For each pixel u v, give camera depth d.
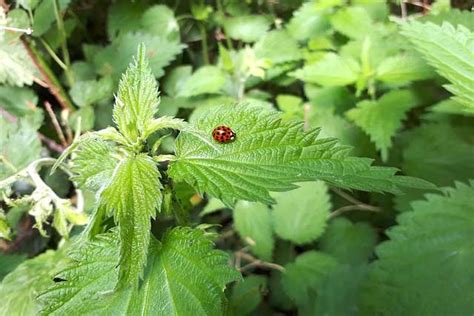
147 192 0.11
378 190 0.11
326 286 0.18
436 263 0.15
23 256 0.21
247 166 0.12
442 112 0.23
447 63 0.15
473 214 0.15
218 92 0.26
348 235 0.23
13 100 0.25
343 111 0.25
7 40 0.22
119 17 0.31
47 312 0.11
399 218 0.16
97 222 0.12
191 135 0.12
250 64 0.25
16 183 0.21
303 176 0.11
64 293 0.11
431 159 0.22
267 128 0.12
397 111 0.21
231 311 0.14
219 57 0.28
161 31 0.29
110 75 0.26
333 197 0.25
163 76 0.28
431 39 0.16
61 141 0.26
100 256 0.12
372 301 0.15
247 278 0.22
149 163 0.11
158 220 0.20
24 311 0.15
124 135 0.12
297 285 0.21
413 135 0.23
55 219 0.16
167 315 0.11
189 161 0.12
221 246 0.25
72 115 0.24
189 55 0.32
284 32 0.28
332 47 0.27
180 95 0.26
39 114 0.24
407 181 0.11
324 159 0.11
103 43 0.34
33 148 0.20
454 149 0.22
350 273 0.18
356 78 0.23
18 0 0.22
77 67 0.28
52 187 0.22
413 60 0.23
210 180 0.11
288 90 0.29
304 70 0.24
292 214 0.23
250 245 0.23
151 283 0.11
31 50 0.23
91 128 0.24
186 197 0.14
